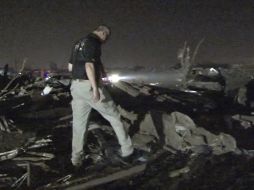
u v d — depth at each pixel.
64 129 4.33
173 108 5.27
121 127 3.67
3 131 4.07
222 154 4.08
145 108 4.95
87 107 3.56
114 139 4.15
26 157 3.60
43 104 5.21
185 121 4.36
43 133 4.16
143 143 4.07
